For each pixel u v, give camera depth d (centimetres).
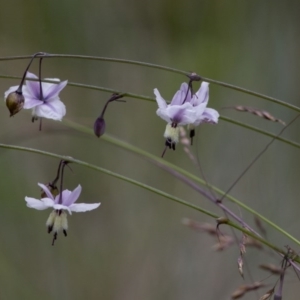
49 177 93
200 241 85
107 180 94
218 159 95
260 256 82
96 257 86
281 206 89
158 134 103
